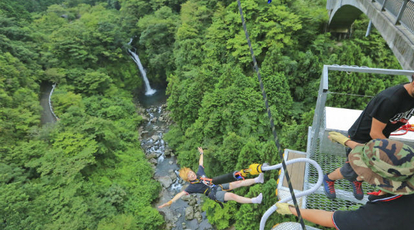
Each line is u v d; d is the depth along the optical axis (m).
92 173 29.83
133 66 54.41
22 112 33.56
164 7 50.47
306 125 18.88
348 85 22.05
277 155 18.67
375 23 14.27
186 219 26.77
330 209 4.75
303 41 31.38
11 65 37.53
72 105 38.44
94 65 49.22
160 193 30.48
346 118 5.76
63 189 25.22
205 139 27.95
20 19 52.81
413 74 4.46
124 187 29.73
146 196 29.09
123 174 31.44
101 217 25.06
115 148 34.41
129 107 45.00
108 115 40.72
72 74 44.56
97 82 43.62
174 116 36.53
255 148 21.55
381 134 3.38
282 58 27.48
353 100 22.44
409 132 5.21
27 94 37.47
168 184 31.36
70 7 72.44
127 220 24.36
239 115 25.69
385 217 2.44
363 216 2.56
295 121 25.58
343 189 4.74
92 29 49.44
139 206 27.89
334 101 22.95
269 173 18.81
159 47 49.06
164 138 37.31
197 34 41.41
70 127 31.25
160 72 54.41
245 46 29.39
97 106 41.97
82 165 26.62
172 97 34.69
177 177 32.25
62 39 45.50
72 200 24.36
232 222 24.58
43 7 68.56
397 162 2.20
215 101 26.83
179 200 29.00
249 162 20.06
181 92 33.75
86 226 23.09
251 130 25.69
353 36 31.42
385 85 23.36
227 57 33.53
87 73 44.25
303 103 28.00
